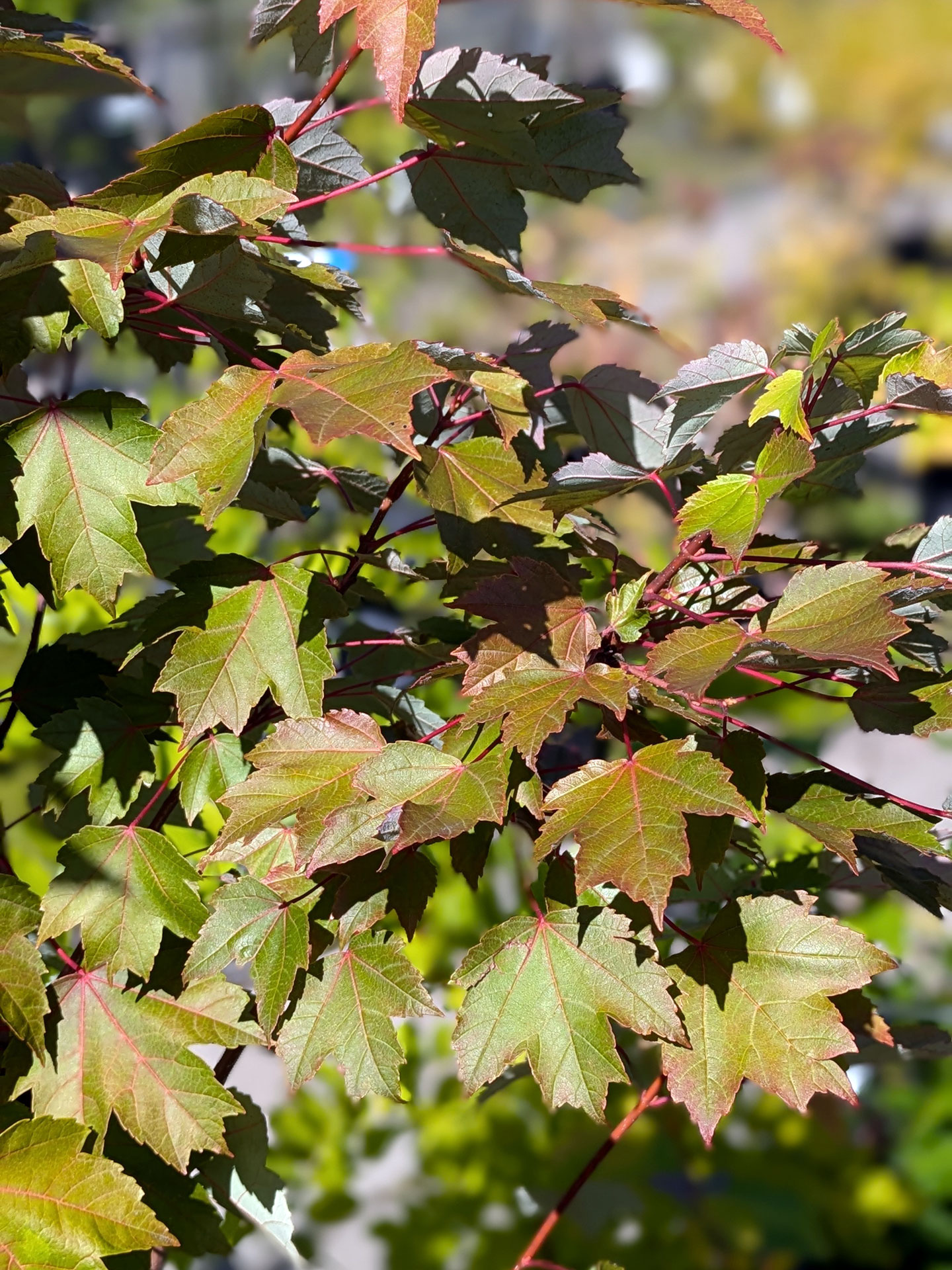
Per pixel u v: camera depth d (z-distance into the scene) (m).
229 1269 1.72
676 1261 1.68
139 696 1.52
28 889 1.47
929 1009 1.83
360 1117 1.71
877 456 4.17
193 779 1.50
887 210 4.87
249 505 1.56
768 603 1.44
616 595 1.46
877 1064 1.61
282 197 1.43
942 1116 2.13
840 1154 1.79
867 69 4.88
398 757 1.44
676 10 1.45
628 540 1.76
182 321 1.54
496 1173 1.69
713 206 4.78
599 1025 1.42
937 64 4.83
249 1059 1.94
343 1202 1.68
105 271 1.42
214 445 1.40
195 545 1.66
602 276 4.50
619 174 1.54
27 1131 1.44
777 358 1.46
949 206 4.80
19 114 1.64
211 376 1.86
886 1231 1.99
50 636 1.75
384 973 1.45
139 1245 1.44
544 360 1.55
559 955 1.43
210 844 1.67
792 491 1.54
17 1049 1.47
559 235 4.50
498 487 1.48
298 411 1.39
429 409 1.54
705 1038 1.43
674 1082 1.43
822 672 1.46
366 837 1.42
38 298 1.44
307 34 1.57
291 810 1.43
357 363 1.41
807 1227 1.79
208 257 1.46
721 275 4.55
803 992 1.43
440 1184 1.71
